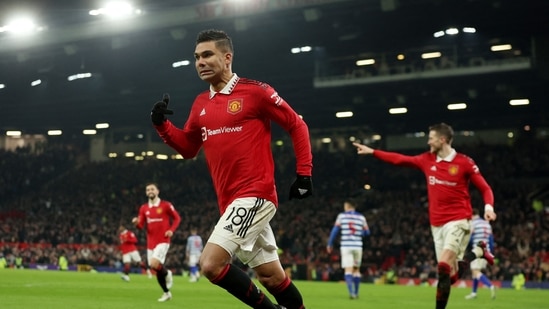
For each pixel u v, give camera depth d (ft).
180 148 21.83
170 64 175.22
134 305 43.34
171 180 205.16
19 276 82.89
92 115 216.33
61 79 193.57
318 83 160.35
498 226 136.98
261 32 148.97
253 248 20.74
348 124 205.67
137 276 97.91
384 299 58.39
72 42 160.15
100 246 150.51
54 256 151.23
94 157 235.81
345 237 58.95
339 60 162.20
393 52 156.04
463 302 56.59
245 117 20.26
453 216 36.68
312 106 185.78
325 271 124.47
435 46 151.74
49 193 209.46
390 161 37.50
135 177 209.56
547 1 121.39
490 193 36.04
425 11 130.11
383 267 133.69
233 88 20.65
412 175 184.55
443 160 37.01
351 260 58.80
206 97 21.29
